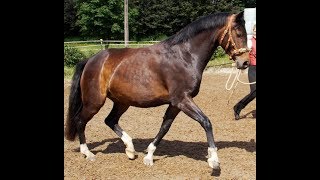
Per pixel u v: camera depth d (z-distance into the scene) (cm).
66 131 626
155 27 3447
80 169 568
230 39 548
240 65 548
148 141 724
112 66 589
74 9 3738
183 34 562
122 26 3459
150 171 560
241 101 884
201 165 583
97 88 597
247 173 547
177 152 651
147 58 570
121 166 582
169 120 589
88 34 3509
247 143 696
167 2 3422
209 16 559
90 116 609
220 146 679
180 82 552
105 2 3384
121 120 904
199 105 1080
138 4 3525
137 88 571
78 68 623
